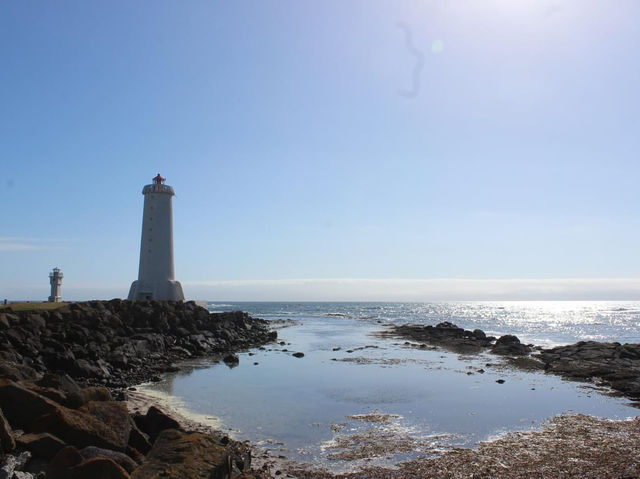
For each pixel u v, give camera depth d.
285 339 55.81
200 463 10.80
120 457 11.27
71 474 10.03
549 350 41.00
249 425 19.19
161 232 62.97
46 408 12.53
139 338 38.25
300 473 14.34
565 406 22.73
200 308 57.25
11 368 16.45
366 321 96.69
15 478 9.86
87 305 44.38
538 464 15.08
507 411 21.70
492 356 40.47
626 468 14.64
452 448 16.67
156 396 23.81
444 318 111.69
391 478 14.03
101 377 26.55
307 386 26.94
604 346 39.56
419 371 32.34
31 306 41.72
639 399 24.33
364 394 24.94
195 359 38.00
